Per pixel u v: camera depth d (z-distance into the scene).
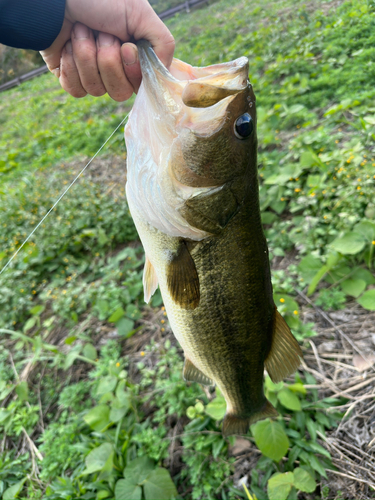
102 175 1.30
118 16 0.26
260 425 0.46
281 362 0.38
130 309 0.77
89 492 0.52
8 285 0.97
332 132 0.87
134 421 0.59
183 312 0.34
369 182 0.62
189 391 0.57
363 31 1.03
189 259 0.31
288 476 0.43
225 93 0.26
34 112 2.33
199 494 0.48
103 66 0.27
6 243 1.18
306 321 0.60
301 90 1.03
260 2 1.91
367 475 0.42
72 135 1.80
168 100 0.26
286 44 1.33
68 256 1.02
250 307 0.34
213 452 0.50
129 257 0.91
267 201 0.80
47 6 0.25
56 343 0.81
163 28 0.27
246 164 0.28
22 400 0.72
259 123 1.00
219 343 0.34
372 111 0.80
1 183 1.66
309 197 0.70
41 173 1.54
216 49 1.70
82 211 1.09
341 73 0.98
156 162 0.28
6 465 0.62
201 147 0.27
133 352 0.71
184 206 0.29
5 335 0.92
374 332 0.54
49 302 0.95
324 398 0.50
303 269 0.63
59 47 0.28
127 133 0.30
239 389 0.38
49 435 0.62
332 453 0.46
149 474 0.50
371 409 0.46
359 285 0.58
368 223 0.59
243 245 0.31
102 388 0.60
